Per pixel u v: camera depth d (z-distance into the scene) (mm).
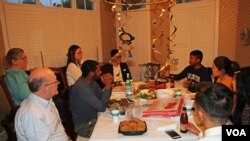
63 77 3488
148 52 4660
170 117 1765
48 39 3660
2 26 2986
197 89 1184
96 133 1546
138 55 4762
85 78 2225
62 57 3908
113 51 3533
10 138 1567
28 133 1454
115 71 3465
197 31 4125
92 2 4453
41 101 1576
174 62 4402
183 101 2023
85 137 2154
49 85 1572
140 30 4652
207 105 1041
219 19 3836
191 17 4137
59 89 3307
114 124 1706
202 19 4035
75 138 2139
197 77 2971
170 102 2008
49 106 1646
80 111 2211
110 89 2184
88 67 2189
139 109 1905
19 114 1502
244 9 3500
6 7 3037
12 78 2389
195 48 4199
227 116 1044
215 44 3951
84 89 2121
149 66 4051
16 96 2367
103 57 4707
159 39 4477
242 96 1464
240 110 1511
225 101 1031
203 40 4094
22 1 3279
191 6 4102
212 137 1026
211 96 1045
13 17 3133
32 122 1455
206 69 3008
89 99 2055
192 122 1618
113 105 1975
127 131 1486
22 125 1467
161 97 2221
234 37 3697
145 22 4570
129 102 2068
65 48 3949
